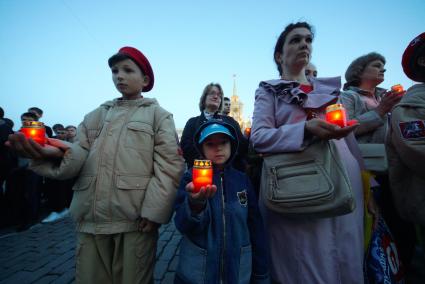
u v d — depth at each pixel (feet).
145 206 5.04
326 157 4.27
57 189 18.37
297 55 5.52
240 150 7.67
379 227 5.41
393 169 4.94
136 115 5.79
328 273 4.19
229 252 4.33
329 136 4.00
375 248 4.95
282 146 4.46
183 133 9.28
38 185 16.56
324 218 4.33
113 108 6.06
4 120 15.14
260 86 5.93
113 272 5.08
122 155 5.31
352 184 4.83
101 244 5.11
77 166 5.15
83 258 5.09
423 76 5.21
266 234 5.11
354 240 4.45
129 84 6.02
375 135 6.72
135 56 6.11
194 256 4.36
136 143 5.46
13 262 9.92
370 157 6.17
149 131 5.62
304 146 4.36
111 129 5.61
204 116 9.19
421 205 4.50
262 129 5.03
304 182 4.16
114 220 5.09
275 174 4.48
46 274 8.89
